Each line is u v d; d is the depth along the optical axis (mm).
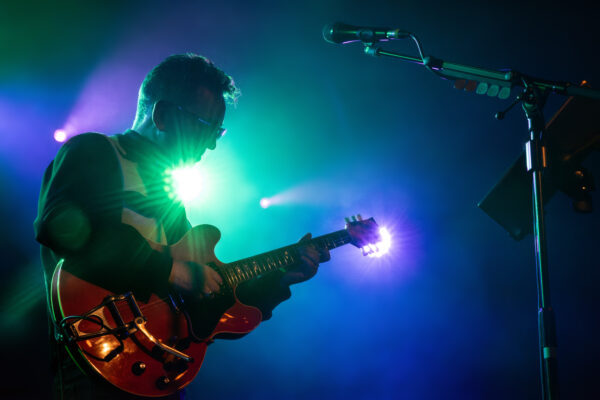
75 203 1906
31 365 5672
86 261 1959
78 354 1875
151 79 2387
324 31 2553
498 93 2225
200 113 2375
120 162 2160
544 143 2143
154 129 2342
